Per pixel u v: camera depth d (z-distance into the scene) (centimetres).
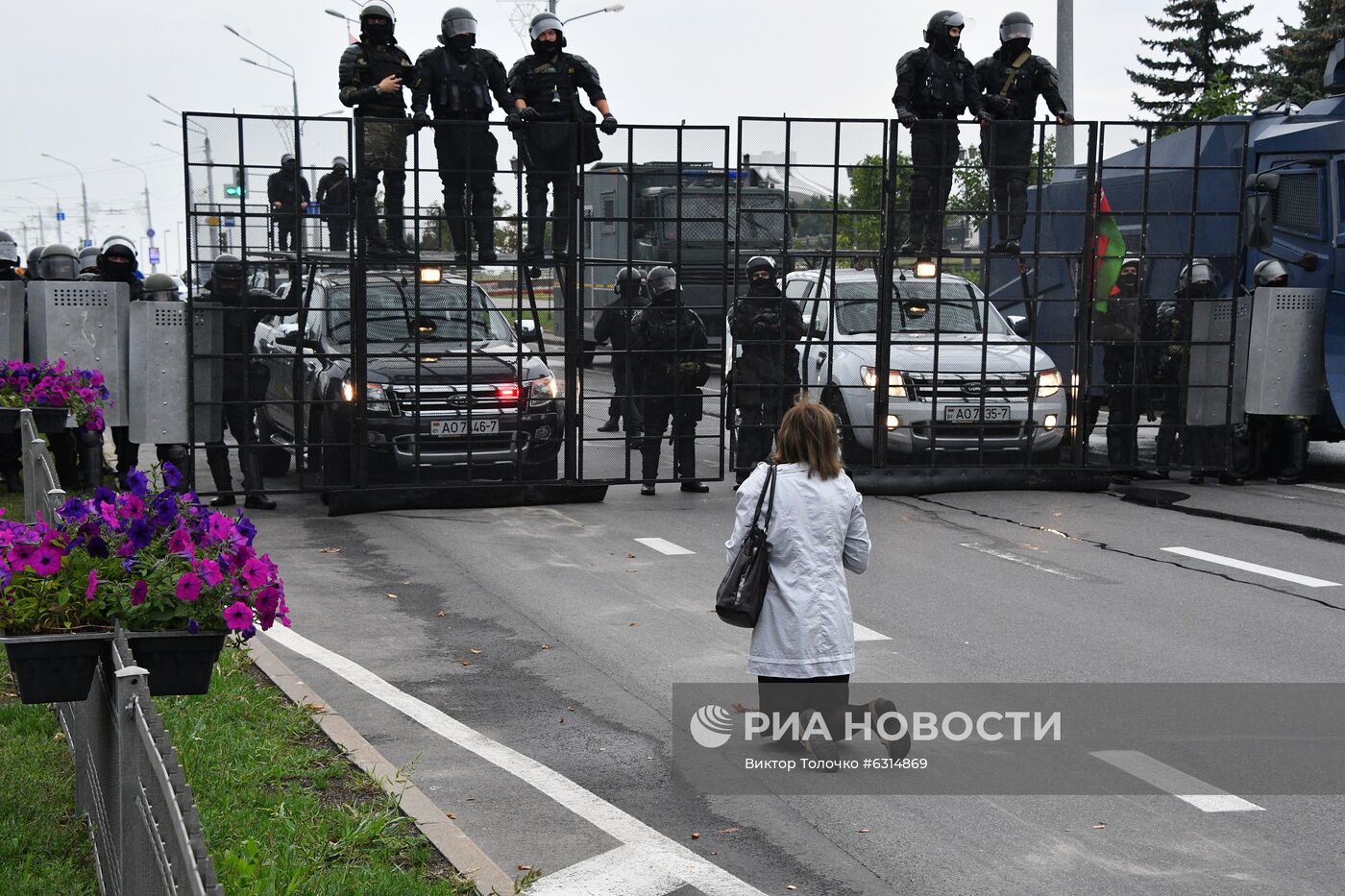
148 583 534
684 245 1664
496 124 1590
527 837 645
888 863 620
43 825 615
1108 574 1250
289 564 1297
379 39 1587
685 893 586
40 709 766
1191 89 7006
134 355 1557
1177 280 1777
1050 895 588
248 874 468
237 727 753
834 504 740
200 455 1600
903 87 1695
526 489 1634
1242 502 1656
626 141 1630
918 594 1169
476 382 1617
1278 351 1789
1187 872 612
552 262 1628
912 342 1728
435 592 1182
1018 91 1744
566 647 1001
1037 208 1734
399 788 691
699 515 1580
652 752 771
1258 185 1761
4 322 1532
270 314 1573
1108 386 1770
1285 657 974
